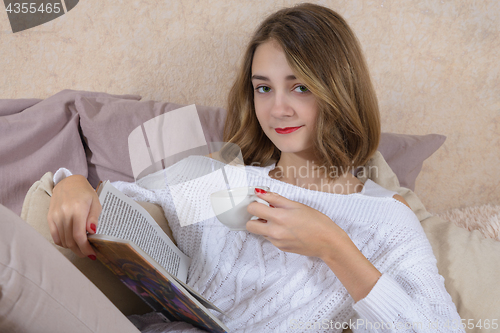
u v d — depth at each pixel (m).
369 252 0.84
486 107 1.53
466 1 1.45
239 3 1.51
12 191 1.11
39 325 0.45
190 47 1.56
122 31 1.56
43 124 1.17
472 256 0.97
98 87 1.61
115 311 0.53
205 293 0.89
